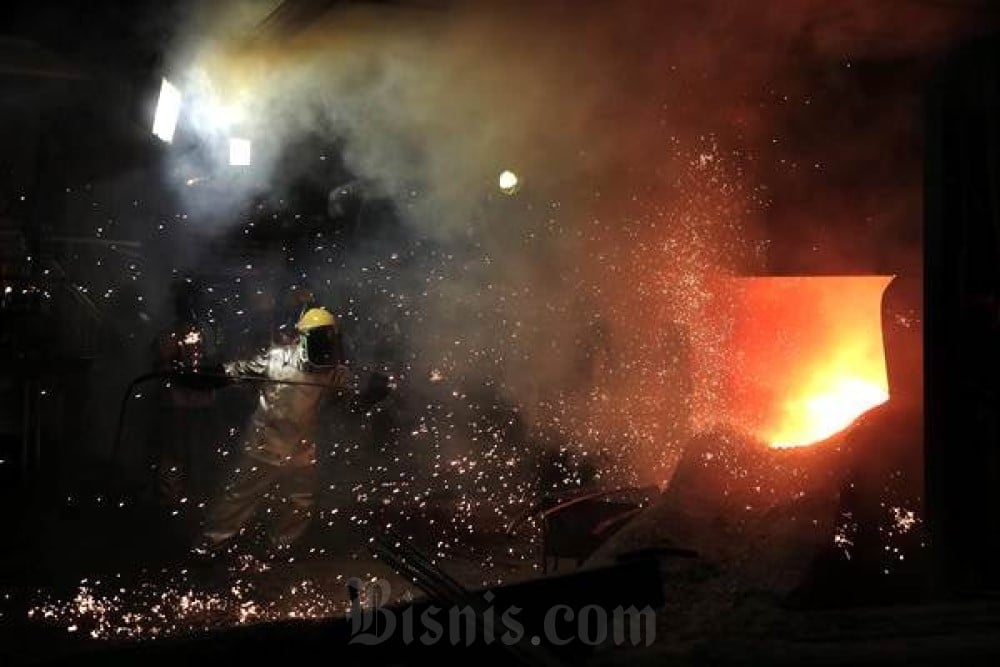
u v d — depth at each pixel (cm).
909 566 600
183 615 678
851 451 609
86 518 986
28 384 1020
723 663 482
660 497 645
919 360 656
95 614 682
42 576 788
